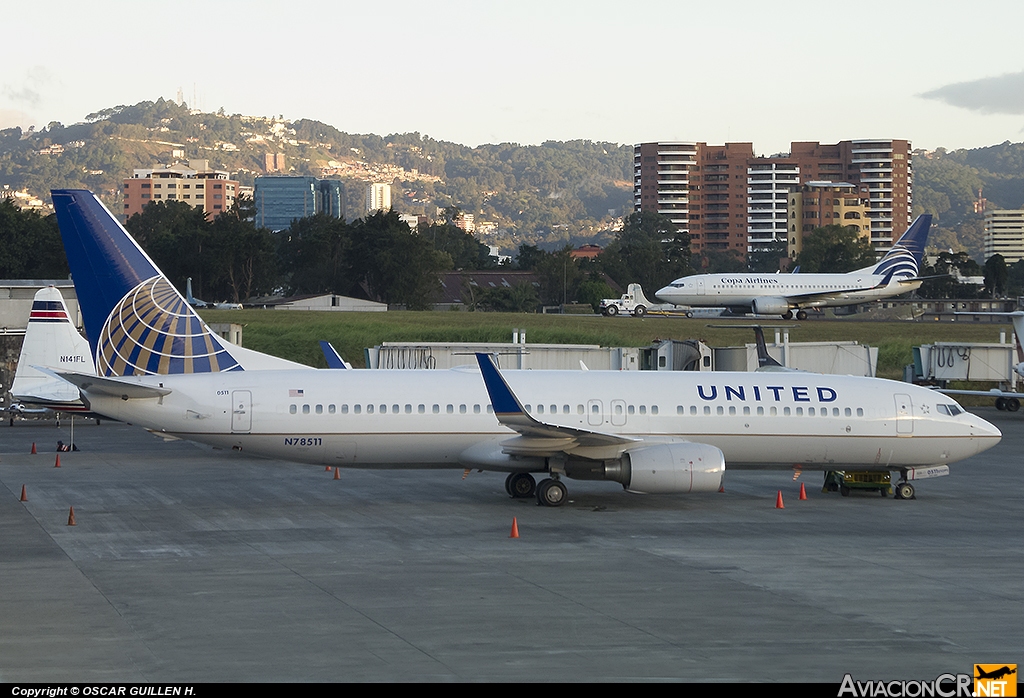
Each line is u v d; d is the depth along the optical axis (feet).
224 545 207.10
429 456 269.03
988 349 567.59
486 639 141.08
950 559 199.11
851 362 561.43
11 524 229.25
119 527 226.38
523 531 225.35
